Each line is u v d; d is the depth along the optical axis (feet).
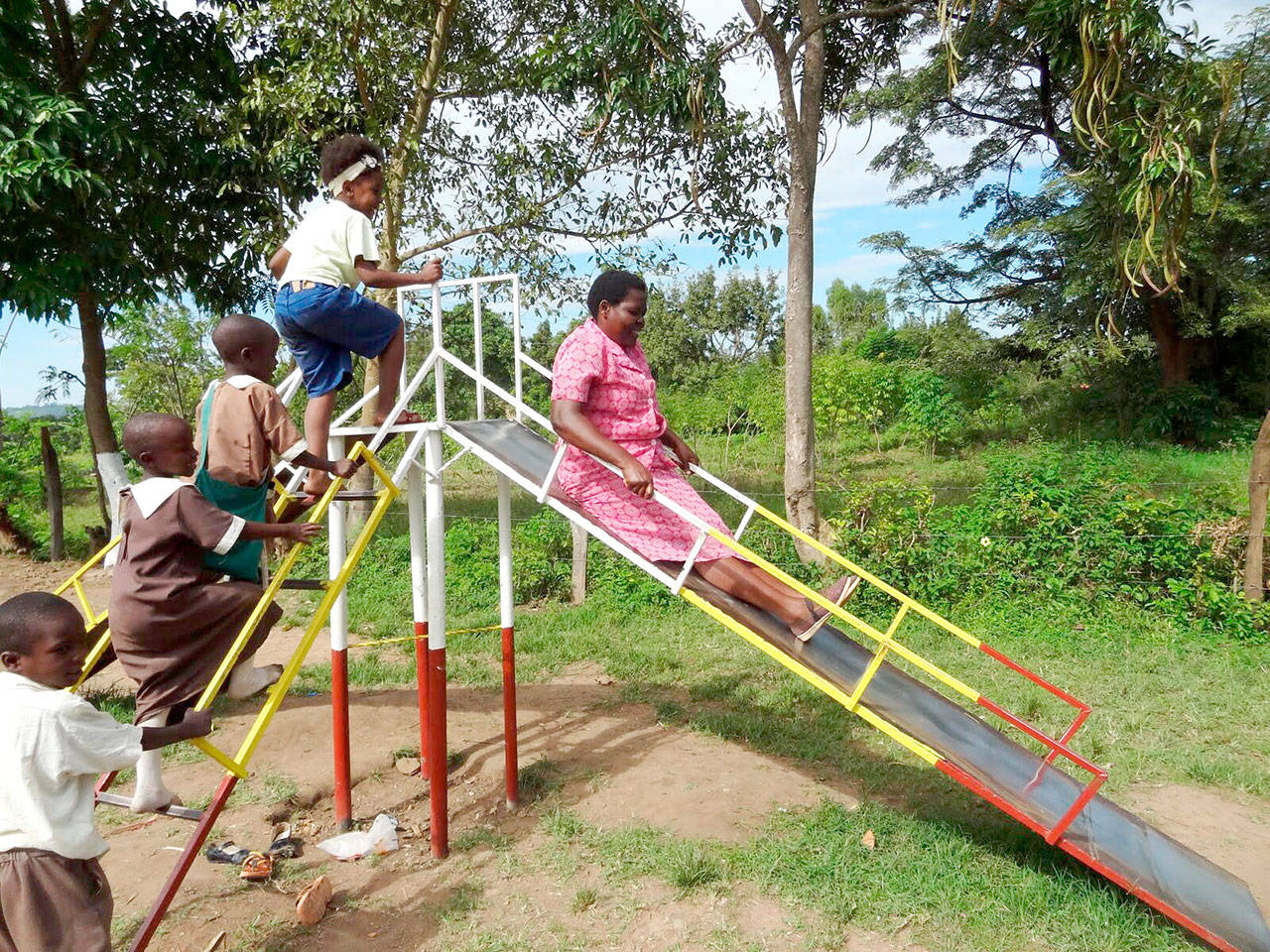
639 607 29.66
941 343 75.10
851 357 83.51
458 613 30.40
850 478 54.65
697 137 32.01
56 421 68.64
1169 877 11.96
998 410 74.49
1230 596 24.82
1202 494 33.14
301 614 30.96
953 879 13.10
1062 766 17.31
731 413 71.77
